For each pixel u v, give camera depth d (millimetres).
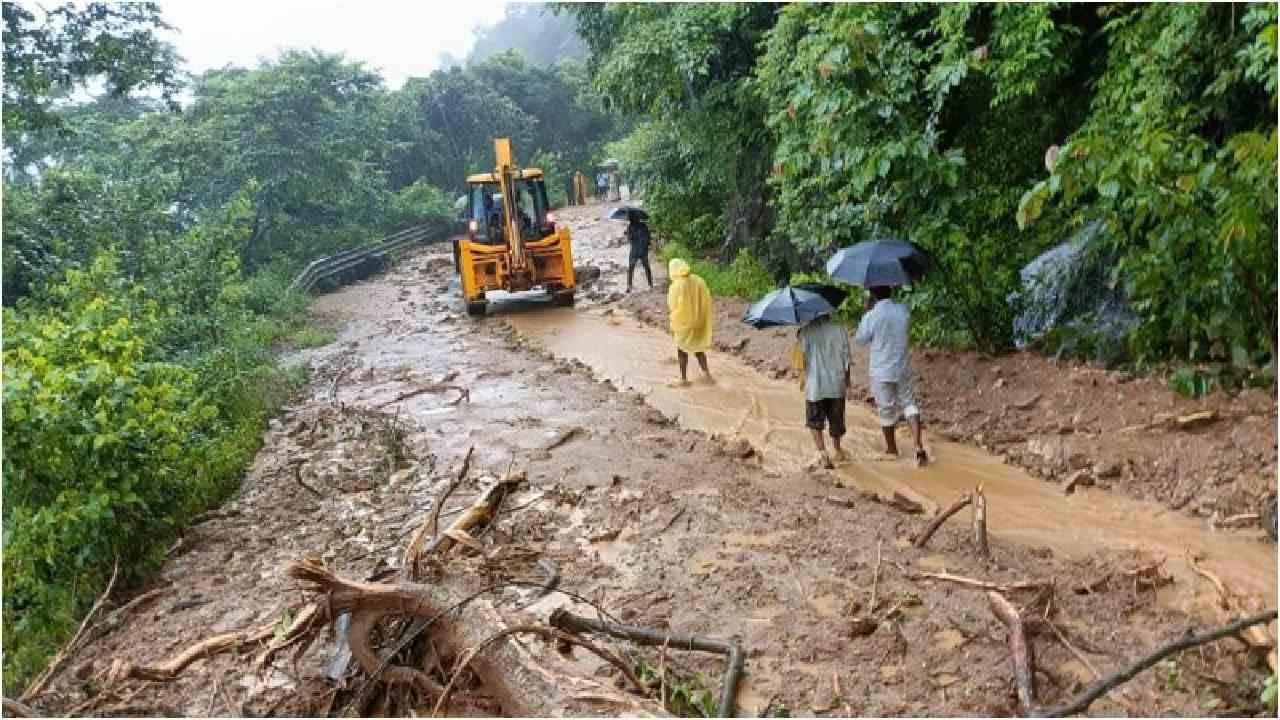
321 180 26312
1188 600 5434
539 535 6910
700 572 6070
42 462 6430
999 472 7695
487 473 8406
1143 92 9070
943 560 6055
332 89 28344
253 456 9680
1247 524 6262
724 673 4887
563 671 4508
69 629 6000
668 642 5039
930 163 9758
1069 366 8766
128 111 28312
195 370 10562
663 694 4484
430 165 38312
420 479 8445
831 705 4539
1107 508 6809
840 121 10383
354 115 28906
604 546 6641
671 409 10406
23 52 14055
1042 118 10812
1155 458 7148
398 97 37688
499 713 4637
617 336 14500
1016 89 9828
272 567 6805
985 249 9602
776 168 11969
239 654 5426
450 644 4836
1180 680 4527
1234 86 8594
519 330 15656
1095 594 5484
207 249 14016
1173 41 8516
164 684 5203
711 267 17438
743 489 7562
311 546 7133
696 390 11039
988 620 5168
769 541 6504
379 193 32062
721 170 18688
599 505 7418
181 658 5109
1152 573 5668
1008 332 9602
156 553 7000
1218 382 7516
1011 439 8125
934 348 10148
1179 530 6355
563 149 47375
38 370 6730
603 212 34188
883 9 10734
